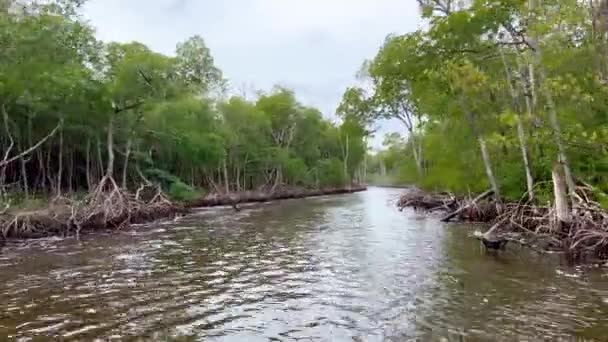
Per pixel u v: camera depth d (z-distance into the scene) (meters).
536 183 24.20
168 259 18.89
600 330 9.73
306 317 11.16
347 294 13.12
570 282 13.70
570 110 19.16
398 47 25.72
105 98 35.03
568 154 19.55
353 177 109.25
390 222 31.80
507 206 27.03
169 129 48.53
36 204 30.03
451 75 21.42
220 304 12.37
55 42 31.06
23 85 28.95
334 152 100.25
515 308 11.38
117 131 42.75
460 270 15.66
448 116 35.25
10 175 39.88
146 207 35.81
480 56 23.09
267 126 70.62
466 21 20.84
